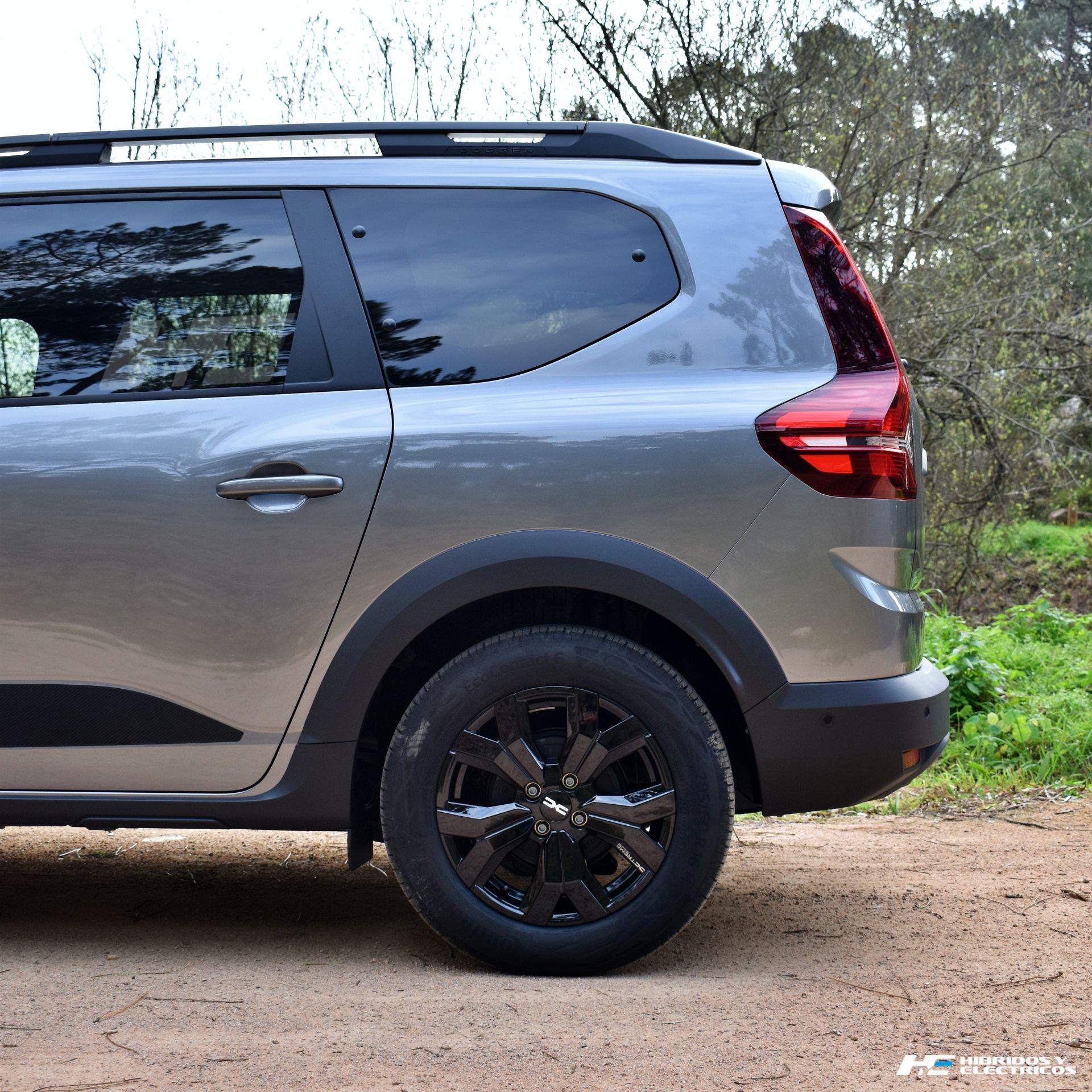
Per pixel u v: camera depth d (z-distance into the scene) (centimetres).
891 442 249
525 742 249
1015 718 491
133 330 268
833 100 1077
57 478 257
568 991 239
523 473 248
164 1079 192
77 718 257
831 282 260
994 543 1295
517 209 269
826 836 401
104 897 328
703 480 246
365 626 249
